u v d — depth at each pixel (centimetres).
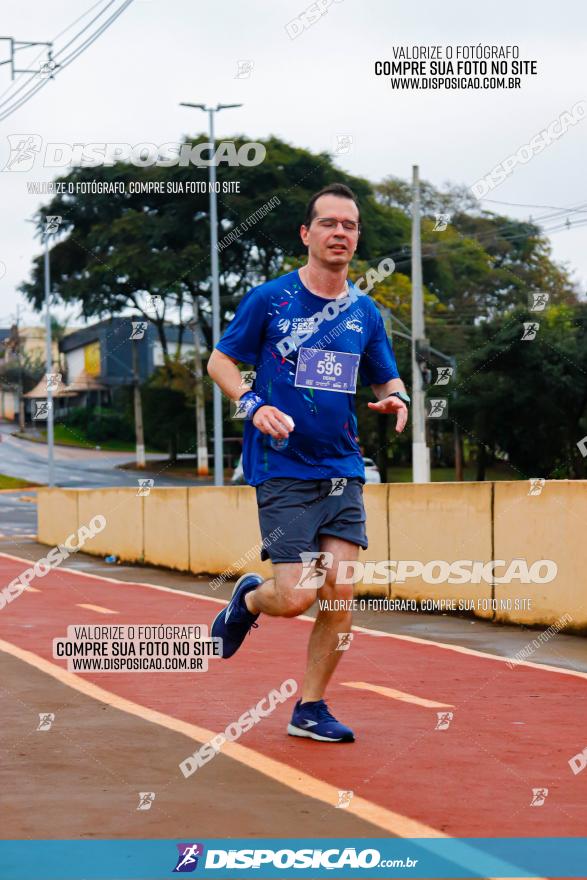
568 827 630
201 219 6203
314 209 812
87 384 10581
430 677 1116
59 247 6238
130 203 6200
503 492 1534
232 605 858
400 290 6444
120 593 1983
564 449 5841
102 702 974
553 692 1034
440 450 7812
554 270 8412
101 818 645
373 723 898
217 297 5200
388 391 870
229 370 824
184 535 2433
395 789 704
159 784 712
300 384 810
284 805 669
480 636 1424
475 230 8262
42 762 767
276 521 813
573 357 5641
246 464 841
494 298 7506
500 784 716
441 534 1655
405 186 8431
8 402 12838
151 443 9769
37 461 9756
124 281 6266
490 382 5775
